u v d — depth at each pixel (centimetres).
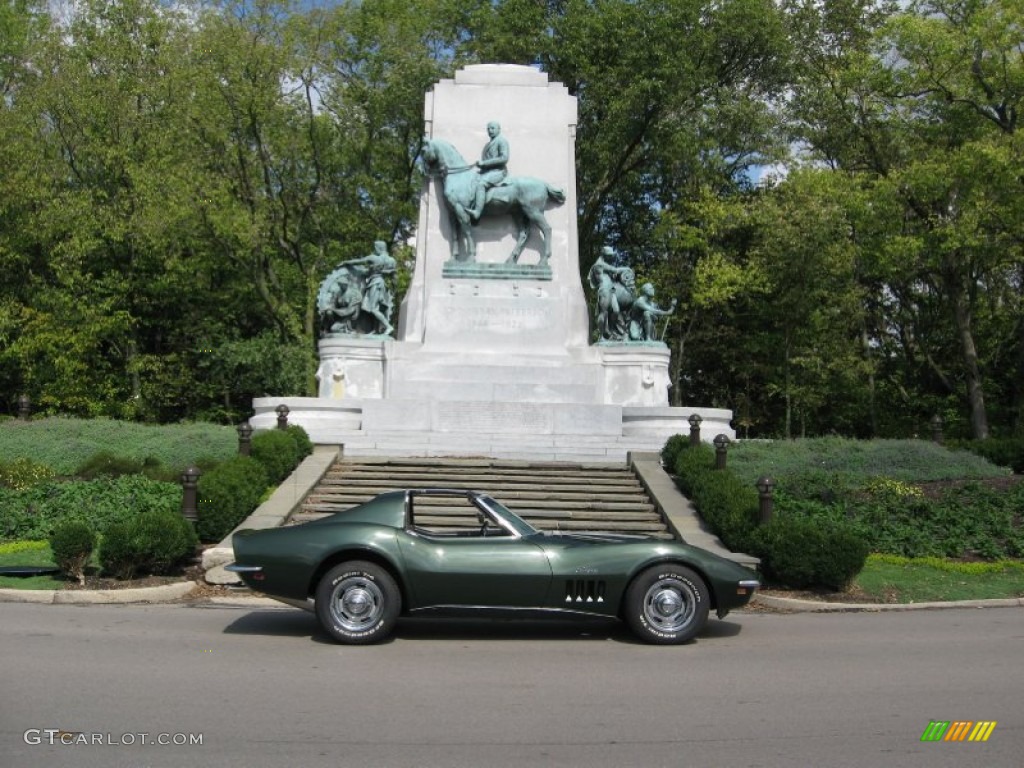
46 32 3822
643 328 2952
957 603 1402
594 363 2758
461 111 2922
